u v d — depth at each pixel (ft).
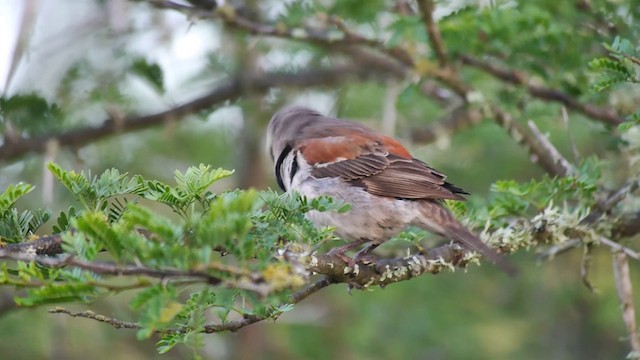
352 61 50.98
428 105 55.83
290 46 48.98
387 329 55.42
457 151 56.59
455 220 31.50
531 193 31.73
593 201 32.60
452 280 57.41
